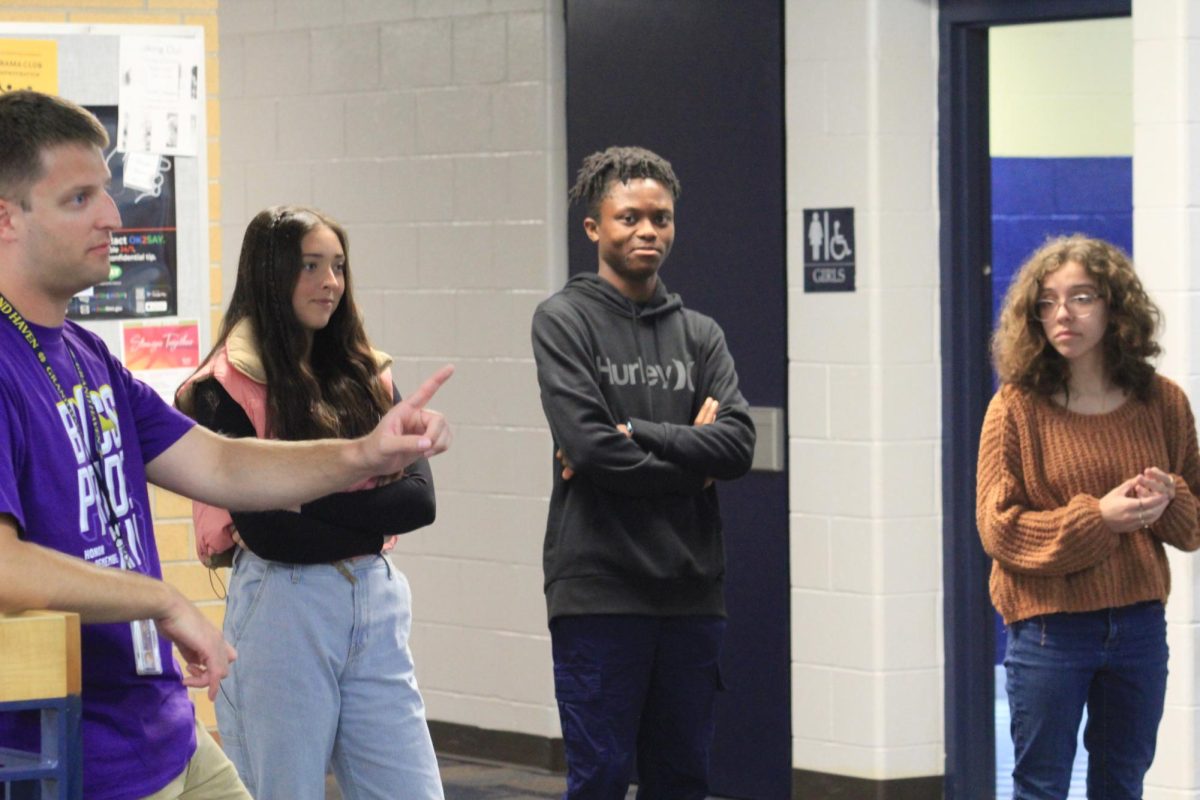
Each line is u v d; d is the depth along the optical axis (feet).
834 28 25.59
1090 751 19.62
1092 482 18.97
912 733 26.00
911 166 25.59
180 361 22.98
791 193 26.17
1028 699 19.10
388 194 30.40
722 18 26.66
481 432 29.63
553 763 29.09
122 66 22.48
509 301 29.22
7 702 10.28
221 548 17.67
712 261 26.96
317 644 17.07
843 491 25.94
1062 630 18.89
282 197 31.55
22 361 11.73
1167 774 22.48
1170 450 19.43
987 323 26.11
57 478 11.76
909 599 25.89
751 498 26.81
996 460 19.34
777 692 26.73
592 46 27.96
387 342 30.60
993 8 25.09
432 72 29.78
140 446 13.03
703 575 19.80
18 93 11.94
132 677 12.32
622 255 20.25
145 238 22.68
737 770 27.17
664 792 20.40
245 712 17.19
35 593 10.89
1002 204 35.63
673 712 20.03
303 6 31.07
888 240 25.53
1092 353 19.30
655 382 20.21
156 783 12.36
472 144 29.45
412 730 17.70
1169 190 22.18
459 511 29.96
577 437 19.26
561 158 28.76
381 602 17.51
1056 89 35.53
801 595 26.43
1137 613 18.99
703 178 26.99
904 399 25.70
